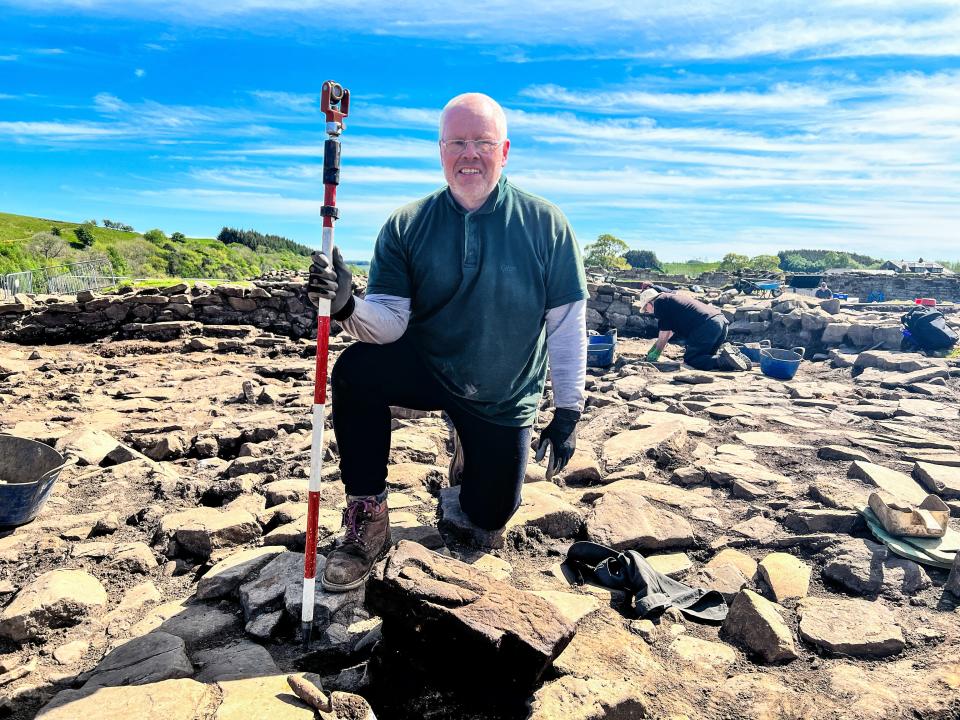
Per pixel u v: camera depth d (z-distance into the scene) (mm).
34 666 2340
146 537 3533
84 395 7191
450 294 2900
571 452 3074
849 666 2488
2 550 3211
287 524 3447
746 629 2684
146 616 2672
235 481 4078
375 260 3025
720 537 3658
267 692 2111
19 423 5750
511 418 3074
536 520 3568
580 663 2312
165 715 1968
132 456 4801
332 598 2637
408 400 3029
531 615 2162
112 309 11703
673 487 4359
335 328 12484
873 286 34062
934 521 3396
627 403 6766
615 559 3086
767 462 4883
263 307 12258
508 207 2920
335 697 2010
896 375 8547
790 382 8453
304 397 7047
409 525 3404
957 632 2689
